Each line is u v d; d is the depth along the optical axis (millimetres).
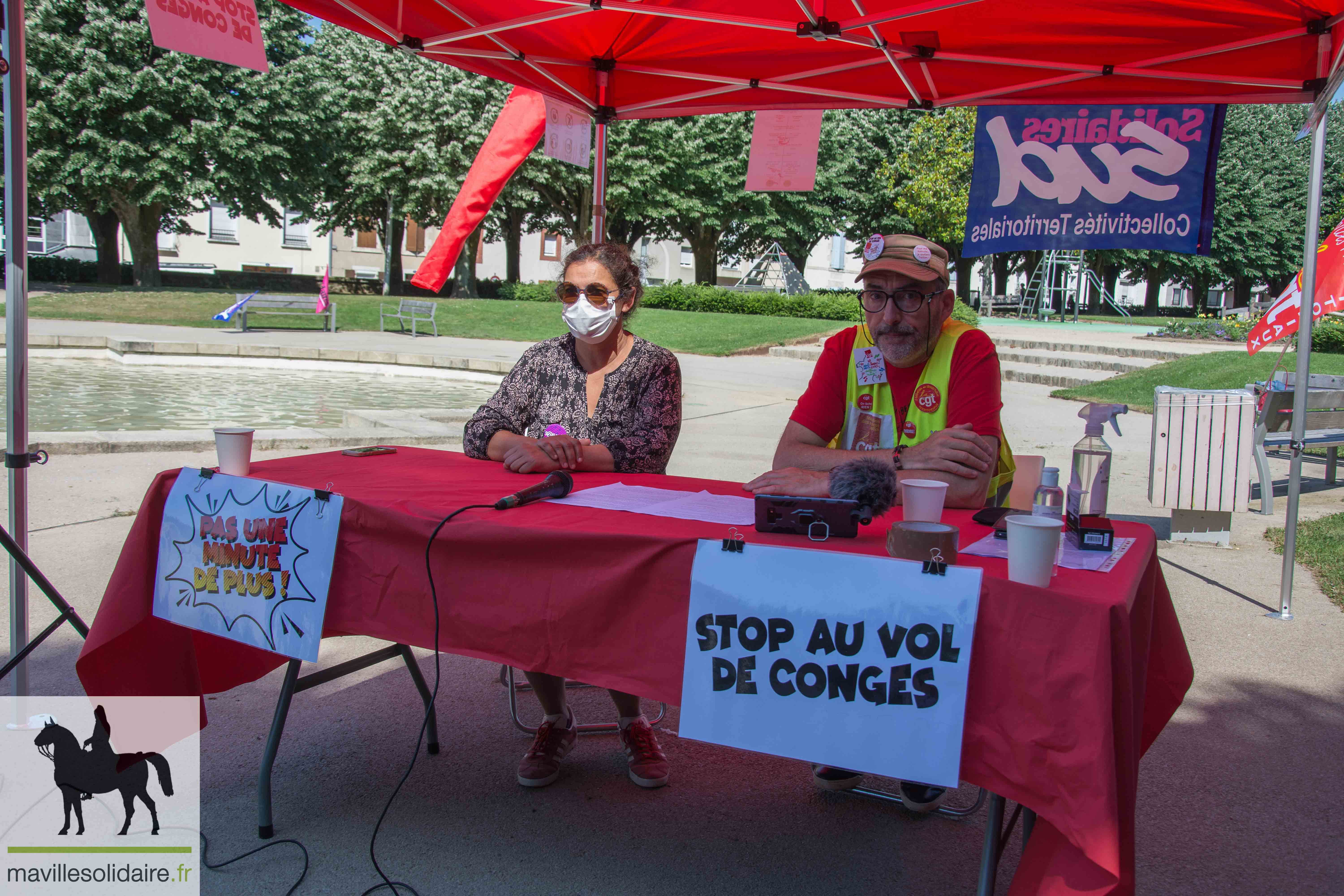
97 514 6348
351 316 25422
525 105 4637
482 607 2408
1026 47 3932
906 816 2980
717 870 2652
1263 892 2592
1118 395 14211
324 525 2609
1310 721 3734
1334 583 5555
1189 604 5211
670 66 4570
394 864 2646
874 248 3025
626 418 3482
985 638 1876
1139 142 4145
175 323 22688
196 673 3080
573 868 2645
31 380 13672
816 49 4219
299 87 29172
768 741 2039
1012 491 3332
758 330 22531
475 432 3539
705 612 2102
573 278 3357
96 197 27203
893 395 3180
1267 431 7680
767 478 2840
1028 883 1854
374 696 3857
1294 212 44594
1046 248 4348
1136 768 1871
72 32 26453
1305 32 3568
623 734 3234
